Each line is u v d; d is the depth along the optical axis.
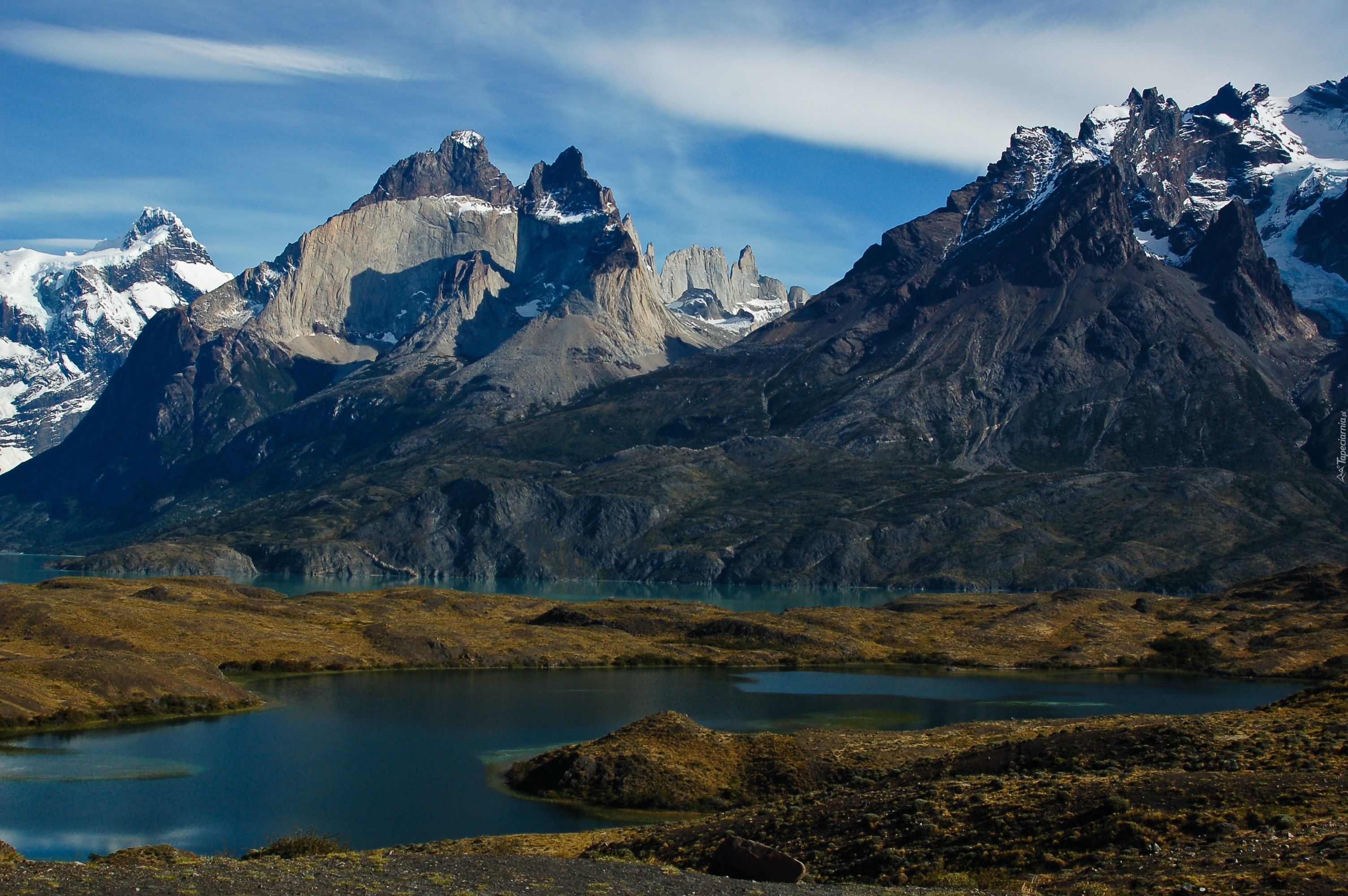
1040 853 59.88
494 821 98.12
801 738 114.62
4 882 47.41
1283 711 90.50
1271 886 48.53
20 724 133.62
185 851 76.94
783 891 54.00
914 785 79.12
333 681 185.12
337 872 55.09
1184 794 62.59
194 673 163.38
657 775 106.19
